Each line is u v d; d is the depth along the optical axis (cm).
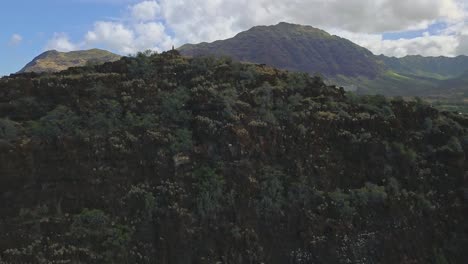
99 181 2770
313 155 3444
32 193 2625
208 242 2783
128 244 2598
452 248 3428
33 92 3231
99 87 3319
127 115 3178
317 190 3256
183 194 2884
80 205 2677
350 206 3259
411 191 3553
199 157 3100
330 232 3091
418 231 3391
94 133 2998
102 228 2591
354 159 3584
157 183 2900
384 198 3353
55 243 2445
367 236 3183
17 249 2361
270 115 3509
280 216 3044
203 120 3253
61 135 2881
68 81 3350
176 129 3238
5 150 2670
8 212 2505
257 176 3169
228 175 3058
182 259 2670
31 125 2931
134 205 2752
